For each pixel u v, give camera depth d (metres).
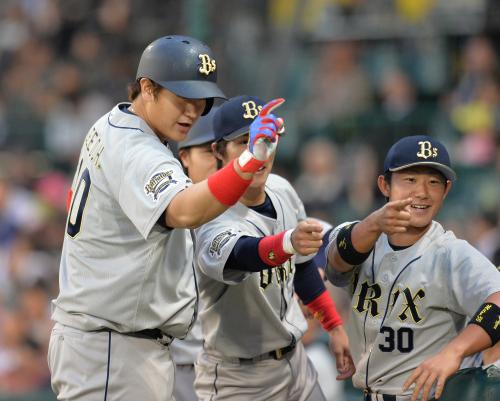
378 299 13.55
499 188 35.88
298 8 45.19
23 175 42.19
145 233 12.02
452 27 42.47
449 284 13.06
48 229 38.56
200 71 12.73
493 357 12.95
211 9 32.06
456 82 40.94
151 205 11.95
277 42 44.22
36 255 37.06
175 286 13.08
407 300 13.30
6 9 52.34
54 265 36.75
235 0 43.53
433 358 12.15
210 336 15.29
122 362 12.93
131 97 13.27
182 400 18.12
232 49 39.34
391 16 43.91
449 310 13.22
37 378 30.95
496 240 28.48
